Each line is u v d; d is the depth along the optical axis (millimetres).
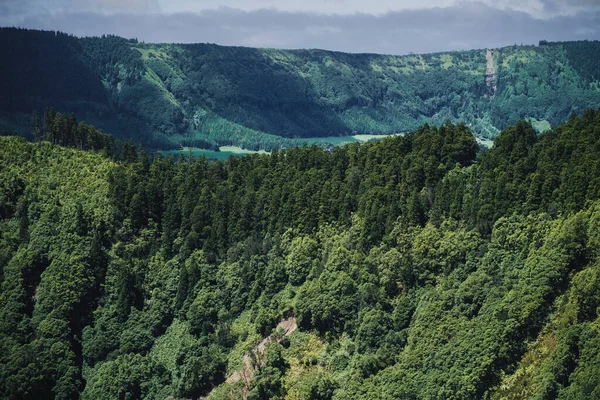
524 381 133750
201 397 172875
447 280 161375
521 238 157250
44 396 175875
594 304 133125
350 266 174625
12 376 172750
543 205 161250
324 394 153250
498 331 141000
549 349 135375
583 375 123750
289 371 163500
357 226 183750
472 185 181875
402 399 144000
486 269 157125
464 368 140375
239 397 162750
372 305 164750
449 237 168625
